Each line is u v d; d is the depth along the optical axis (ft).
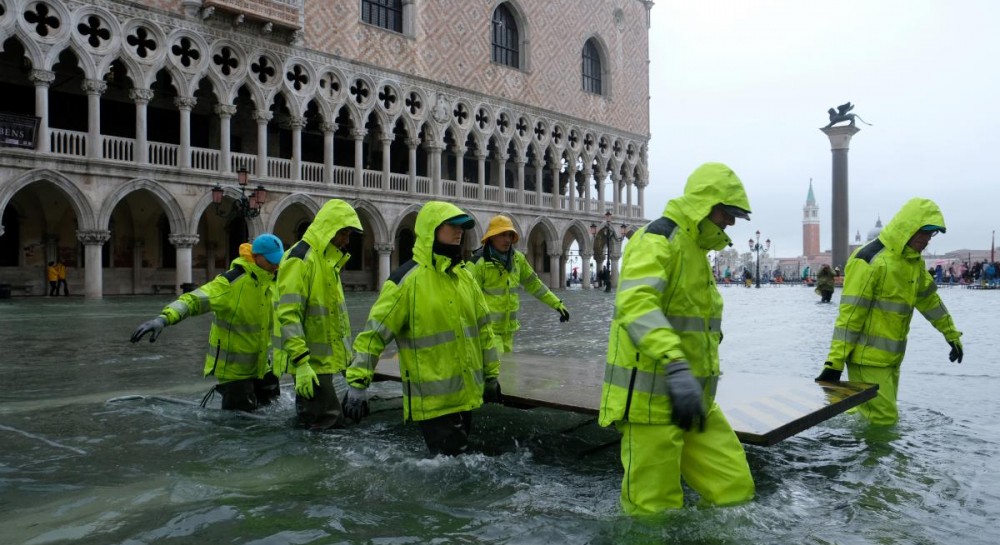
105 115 94.68
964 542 10.75
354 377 15.16
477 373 16.17
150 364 30.78
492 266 26.58
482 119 128.16
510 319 27.20
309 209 101.30
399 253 133.80
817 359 34.12
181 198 86.38
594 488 13.62
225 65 91.35
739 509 11.83
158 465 14.98
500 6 134.62
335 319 19.48
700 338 12.09
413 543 10.51
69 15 76.69
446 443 15.72
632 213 168.76
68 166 76.54
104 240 80.23
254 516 11.65
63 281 90.53
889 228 19.40
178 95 86.53
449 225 15.62
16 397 22.79
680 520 11.39
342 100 104.17
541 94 139.64
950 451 16.55
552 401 17.21
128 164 81.15
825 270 97.45
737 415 14.96
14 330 44.45
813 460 15.76
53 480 13.70
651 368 11.67
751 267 400.88
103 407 21.24
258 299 21.11
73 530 10.92
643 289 11.00
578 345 40.22
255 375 21.25
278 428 18.97
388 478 14.14
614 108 160.45
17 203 90.58
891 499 12.93
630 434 11.93
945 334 20.44
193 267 106.32
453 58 121.49
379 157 127.44
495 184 142.10
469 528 11.19
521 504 12.54
